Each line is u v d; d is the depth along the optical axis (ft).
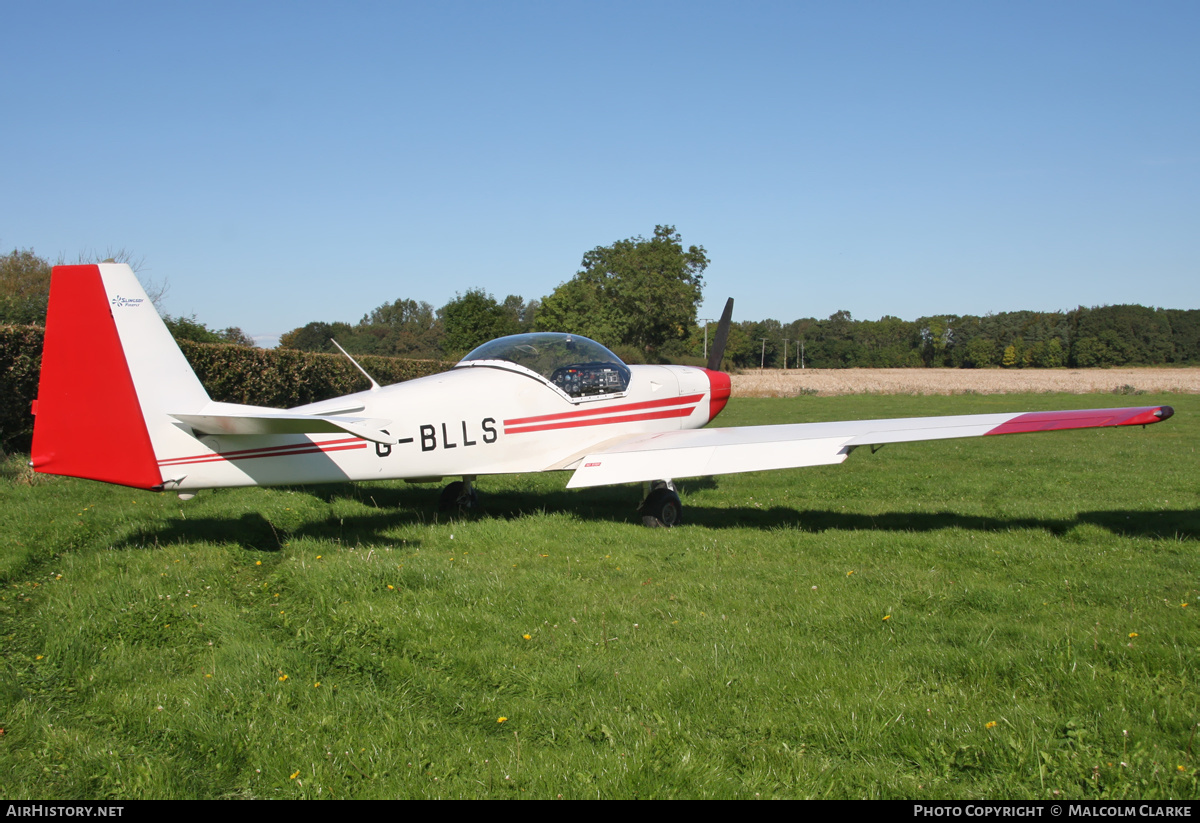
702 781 8.29
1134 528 21.39
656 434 24.11
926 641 12.21
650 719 9.60
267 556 17.47
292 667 11.06
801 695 10.19
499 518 22.26
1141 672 10.75
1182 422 63.36
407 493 27.45
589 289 187.42
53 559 16.96
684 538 19.84
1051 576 16.02
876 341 373.40
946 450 43.91
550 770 8.49
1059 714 9.62
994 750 8.73
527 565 17.07
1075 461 38.81
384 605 13.61
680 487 30.07
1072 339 310.86
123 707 9.92
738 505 26.20
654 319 194.49
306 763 8.67
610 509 25.13
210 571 15.56
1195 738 8.89
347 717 9.70
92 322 15.94
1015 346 320.91
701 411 27.53
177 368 16.76
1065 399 105.19
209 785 8.41
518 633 12.46
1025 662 10.98
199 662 11.41
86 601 13.39
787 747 8.93
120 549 17.56
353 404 19.30
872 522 22.90
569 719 9.72
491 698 10.28
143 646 11.93
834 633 12.59
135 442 16.38
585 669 10.93
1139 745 8.65
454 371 22.58
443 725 9.65
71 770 8.57
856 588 15.14
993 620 13.16
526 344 23.31
